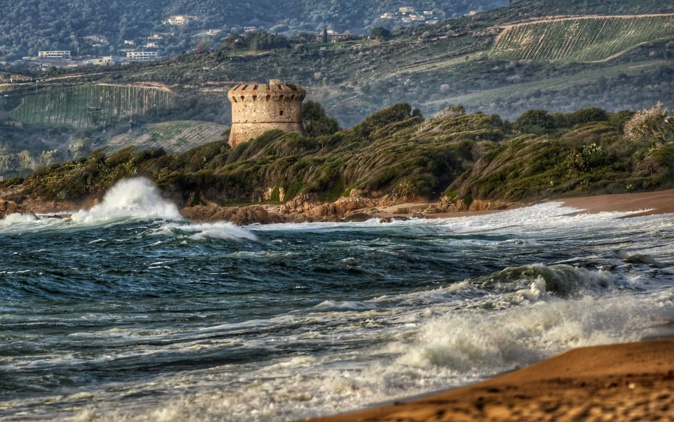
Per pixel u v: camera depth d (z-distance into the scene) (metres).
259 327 82.81
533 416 40.53
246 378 61.34
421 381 55.69
